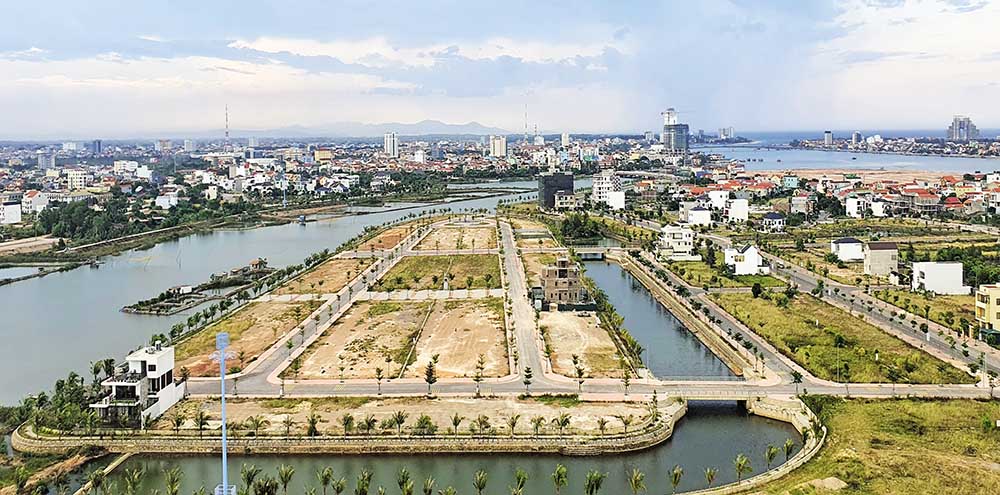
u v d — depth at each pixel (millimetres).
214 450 140750
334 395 164250
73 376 168500
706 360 198000
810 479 120875
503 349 198250
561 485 122688
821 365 178000
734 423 153875
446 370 181125
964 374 170500
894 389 161750
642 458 137625
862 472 121062
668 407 155750
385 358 191625
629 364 184500
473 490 126188
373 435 141500
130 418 148375
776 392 162500
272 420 150125
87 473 134250
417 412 153500
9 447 145000
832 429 140750
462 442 139250
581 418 149375
